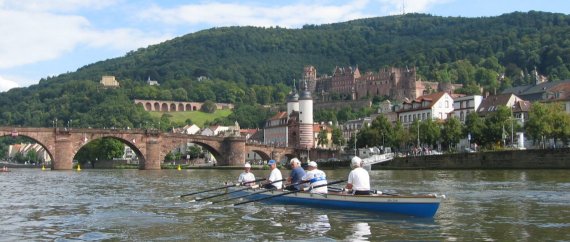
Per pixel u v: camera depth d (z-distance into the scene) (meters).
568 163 104.50
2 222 36.69
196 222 35.84
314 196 41.97
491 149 133.88
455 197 50.50
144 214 40.41
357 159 39.84
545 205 43.34
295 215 38.19
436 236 29.77
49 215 40.47
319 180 42.88
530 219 35.62
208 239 29.61
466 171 111.12
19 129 155.75
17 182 90.69
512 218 36.12
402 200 36.44
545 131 124.62
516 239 28.58
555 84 192.88
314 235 30.42
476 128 146.12
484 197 50.34
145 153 176.00
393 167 138.62
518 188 60.41
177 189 68.31
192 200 51.50
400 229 31.91
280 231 31.86
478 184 68.12
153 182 87.12
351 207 39.12
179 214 40.19
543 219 35.59
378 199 37.47
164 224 35.12
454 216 37.09
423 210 35.62
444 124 157.62
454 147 159.25
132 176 115.75
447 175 95.00
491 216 37.12
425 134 158.12
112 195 58.91
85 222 36.31
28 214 41.31
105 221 36.72
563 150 105.19
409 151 170.12
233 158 193.38
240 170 163.88
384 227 32.59
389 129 170.25
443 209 41.28
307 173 43.47
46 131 160.25
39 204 49.16
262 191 47.31
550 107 130.25
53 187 74.94
